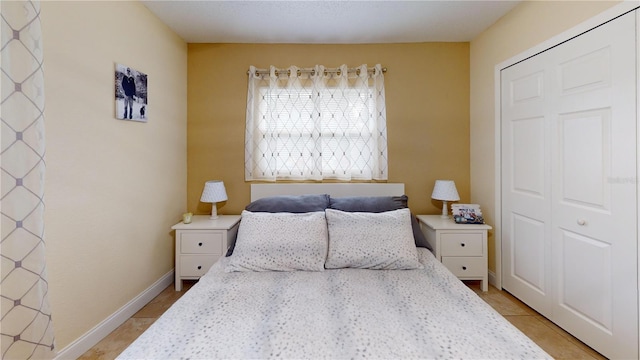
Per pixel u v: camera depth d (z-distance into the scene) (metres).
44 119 1.29
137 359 0.97
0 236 1.10
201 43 2.79
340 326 1.16
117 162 1.88
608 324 1.56
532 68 2.04
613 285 1.53
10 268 1.13
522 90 2.15
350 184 2.77
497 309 2.12
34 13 1.19
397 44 2.79
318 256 1.82
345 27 2.49
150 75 2.21
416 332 1.11
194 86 2.79
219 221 2.56
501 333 1.10
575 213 1.74
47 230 1.41
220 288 1.53
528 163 2.11
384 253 1.82
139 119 2.07
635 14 1.40
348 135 2.75
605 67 1.54
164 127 2.42
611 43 1.51
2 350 1.12
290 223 1.94
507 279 2.37
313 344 1.04
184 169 2.77
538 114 2.01
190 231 2.39
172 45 2.53
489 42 2.51
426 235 2.63
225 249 2.39
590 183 1.64
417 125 2.82
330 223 2.00
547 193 1.95
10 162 1.12
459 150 2.83
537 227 2.04
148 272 2.23
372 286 1.55
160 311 2.10
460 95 2.81
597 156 1.60
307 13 2.26
